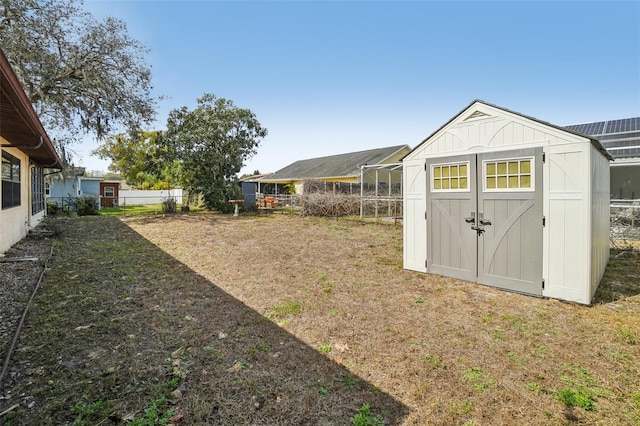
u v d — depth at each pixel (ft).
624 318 11.90
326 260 21.94
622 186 34.24
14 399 7.10
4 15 32.50
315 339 10.42
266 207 65.57
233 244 27.66
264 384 7.90
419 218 18.62
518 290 14.78
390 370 8.60
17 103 13.12
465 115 16.37
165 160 58.75
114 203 84.38
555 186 13.71
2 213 21.84
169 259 21.99
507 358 9.21
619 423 6.61
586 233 13.05
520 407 7.12
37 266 19.26
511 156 14.82
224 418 6.66
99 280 16.63
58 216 51.24
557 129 13.52
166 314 12.33
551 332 10.83
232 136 59.47
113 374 8.17
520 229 14.71
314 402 7.24
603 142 35.96
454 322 11.74
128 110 44.60
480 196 15.93
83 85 40.29
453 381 8.09
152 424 6.41
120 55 41.83
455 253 17.03
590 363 8.91
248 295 14.78
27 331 10.54
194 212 57.16
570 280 13.48
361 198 46.06
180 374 8.25
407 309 13.04
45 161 34.68
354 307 13.28
